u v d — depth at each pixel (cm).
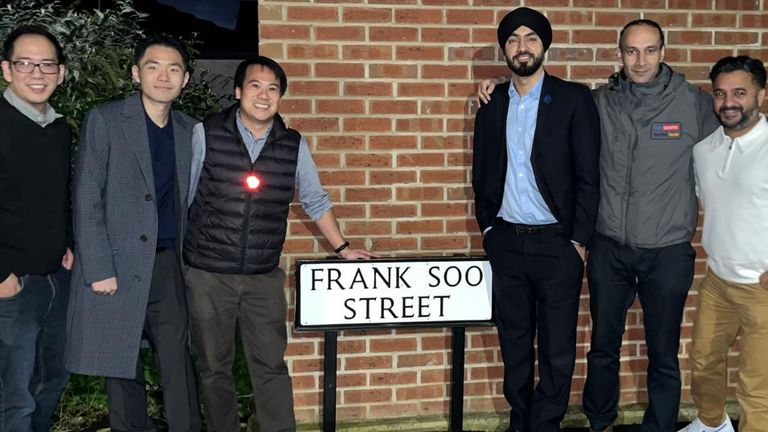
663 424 398
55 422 454
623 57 374
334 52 422
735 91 343
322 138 425
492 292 419
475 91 432
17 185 342
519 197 386
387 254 436
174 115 367
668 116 374
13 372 355
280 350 390
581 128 372
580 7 435
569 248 383
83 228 346
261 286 377
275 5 416
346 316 412
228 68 618
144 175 352
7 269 343
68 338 361
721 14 443
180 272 371
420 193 435
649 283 388
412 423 443
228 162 362
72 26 470
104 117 351
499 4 430
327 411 422
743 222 355
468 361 452
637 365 460
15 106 345
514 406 414
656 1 439
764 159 346
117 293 354
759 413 370
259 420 396
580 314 452
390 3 423
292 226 430
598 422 412
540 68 383
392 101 428
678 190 378
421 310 416
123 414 381
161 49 350
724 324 386
